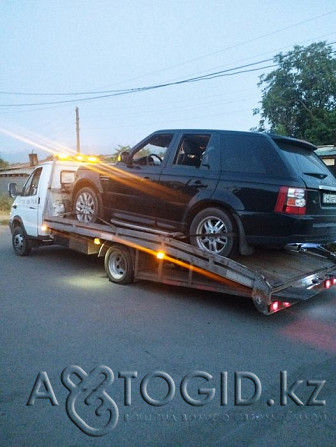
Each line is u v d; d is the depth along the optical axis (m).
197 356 4.05
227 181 5.43
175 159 6.13
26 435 2.79
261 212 5.12
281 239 5.05
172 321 5.05
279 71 26.42
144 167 6.48
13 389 3.38
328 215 5.47
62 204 8.40
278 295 4.86
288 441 2.76
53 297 6.02
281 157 5.18
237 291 5.29
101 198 7.08
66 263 8.53
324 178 5.61
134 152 6.63
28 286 6.65
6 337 4.48
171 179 6.00
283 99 26.28
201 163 5.79
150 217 6.32
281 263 5.97
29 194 8.87
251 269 5.29
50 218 7.98
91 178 7.23
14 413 3.04
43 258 9.05
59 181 8.40
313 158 5.93
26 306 5.59
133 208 6.56
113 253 6.76
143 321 5.04
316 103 25.86
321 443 2.74
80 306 5.60
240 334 4.67
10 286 6.65
